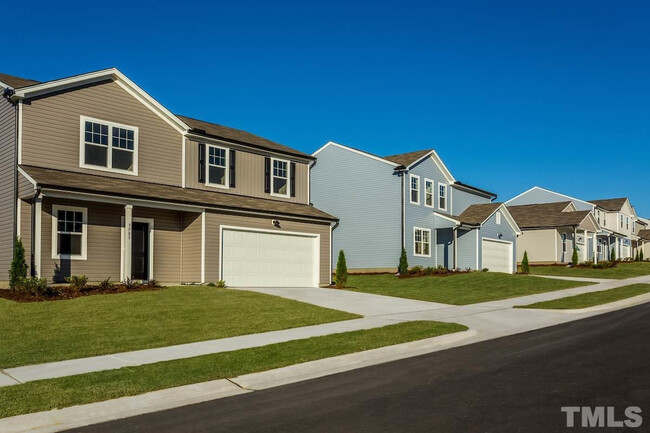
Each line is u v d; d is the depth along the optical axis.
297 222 25.77
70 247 19.20
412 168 34.28
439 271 31.92
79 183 18.69
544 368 9.70
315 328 14.76
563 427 6.40
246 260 23.56
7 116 19.34
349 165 35.59
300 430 6.68
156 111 22.58
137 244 21.23
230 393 8.95
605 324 15.41
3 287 18.67
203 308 16.73
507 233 40.91
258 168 26.47
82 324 14.20
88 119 20.45
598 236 56.38
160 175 22.55
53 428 7.29
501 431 6.31
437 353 11.76
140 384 9.16
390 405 7.63
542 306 19.84
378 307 19.33
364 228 34.69
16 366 10.58
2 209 19.22
